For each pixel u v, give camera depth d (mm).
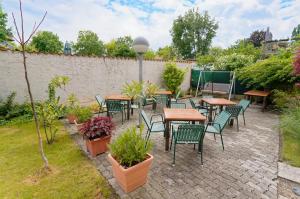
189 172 2824
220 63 10719
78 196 2299
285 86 6984
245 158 3271
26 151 3480
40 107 3857
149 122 4055
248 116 6293
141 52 4371
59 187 2465
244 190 2414
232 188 2453
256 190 2418
